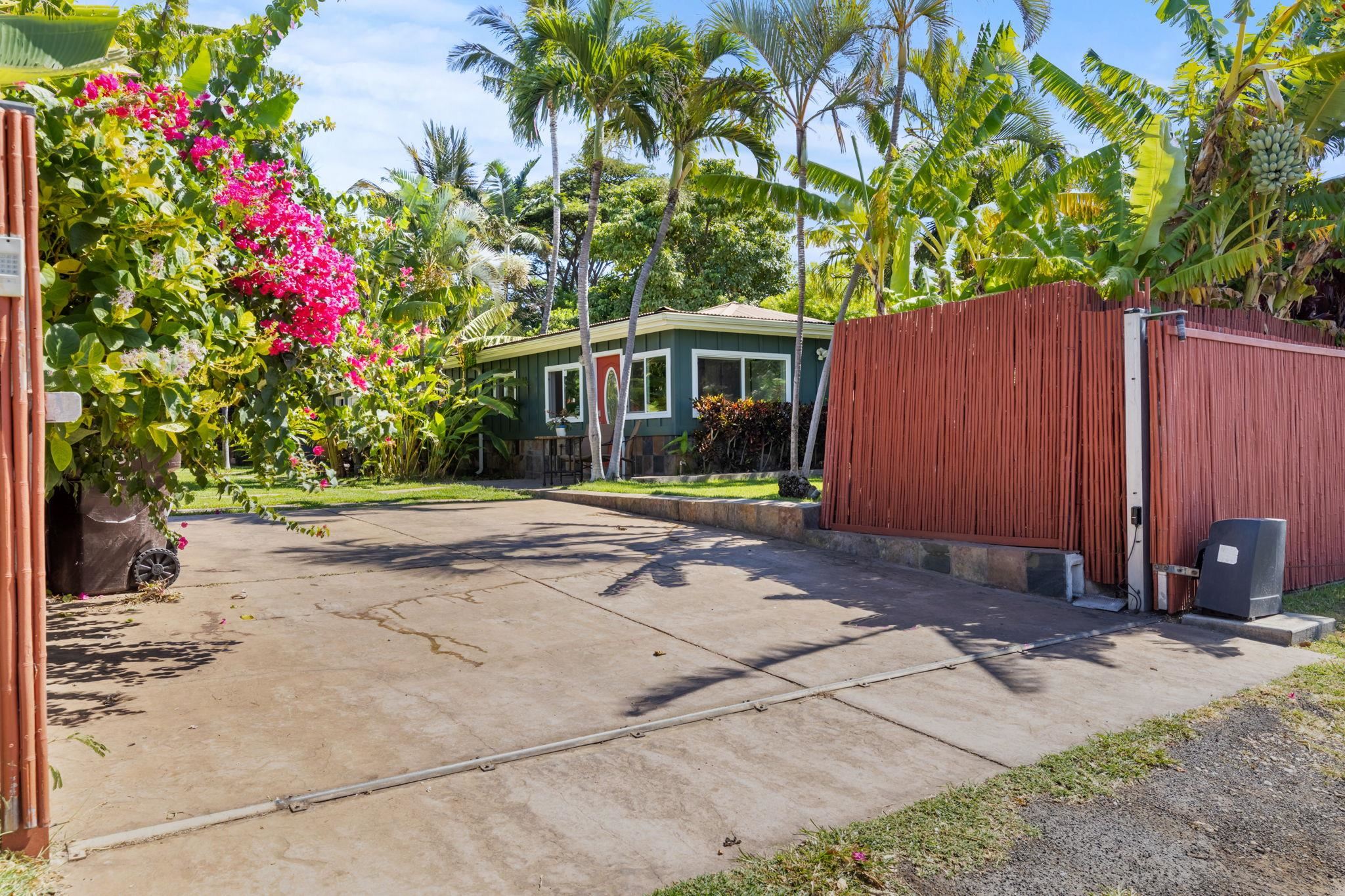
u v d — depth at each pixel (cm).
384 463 1864
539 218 3947
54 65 276
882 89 1328
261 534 968
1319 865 293
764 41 1270
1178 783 355
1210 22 1008
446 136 3228
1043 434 728
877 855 293
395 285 709
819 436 1847
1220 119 938
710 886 271
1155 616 643
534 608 641
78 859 279
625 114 1431
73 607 620
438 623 596
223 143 468
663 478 1642
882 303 1233
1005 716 430
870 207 1161
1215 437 679
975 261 1205
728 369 1794
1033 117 1561
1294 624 588
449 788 341
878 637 575
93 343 336
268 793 332
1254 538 600
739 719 422
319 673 482
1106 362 685
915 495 834
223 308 445
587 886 271
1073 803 336
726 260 3334
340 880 271
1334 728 418
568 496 1353
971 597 696
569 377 1964
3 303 260
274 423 478
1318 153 991
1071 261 1012
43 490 275
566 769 360
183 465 479
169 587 680
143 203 368
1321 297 1109
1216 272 856
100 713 414
